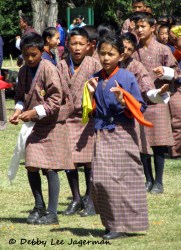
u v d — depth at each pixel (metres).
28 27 27.72
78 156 13.59
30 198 15.12
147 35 15.74
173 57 15.78
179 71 15.88
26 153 12.45
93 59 13.84
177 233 11.76
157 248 10.84
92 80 11.33
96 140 11.42
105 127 11.33
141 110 11.29
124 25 18.44
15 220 12.93
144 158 15.88
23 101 12.65
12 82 32.59
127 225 11.23
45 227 12.36
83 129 13.66
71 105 12.59
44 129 12.43
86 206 13.45
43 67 12.32
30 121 12.38
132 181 11.24
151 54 15.76
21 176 17.72
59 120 12.48
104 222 11.42
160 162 15.70
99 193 11.31
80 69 13.71
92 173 11.34
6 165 19.19
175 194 15.45
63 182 17.02
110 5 54.81
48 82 12.27
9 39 64.94
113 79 11.33
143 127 15.56
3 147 22.00
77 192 13.69
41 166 12.37
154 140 15.69
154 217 13.01
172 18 19.45
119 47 11.29
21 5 63.41
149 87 14.16
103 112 11.34
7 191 15.87
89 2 53.00
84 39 13.67
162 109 15.76
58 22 37.81
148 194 15.52
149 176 15.96
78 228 12.27
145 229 11.30
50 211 12.56
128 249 10.78
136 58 15.88
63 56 15.12
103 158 11.27
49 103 12.21
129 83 11.32
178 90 16.41
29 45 12.22
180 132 16.56
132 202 11.22
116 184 11.18
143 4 18.94
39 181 12.71
